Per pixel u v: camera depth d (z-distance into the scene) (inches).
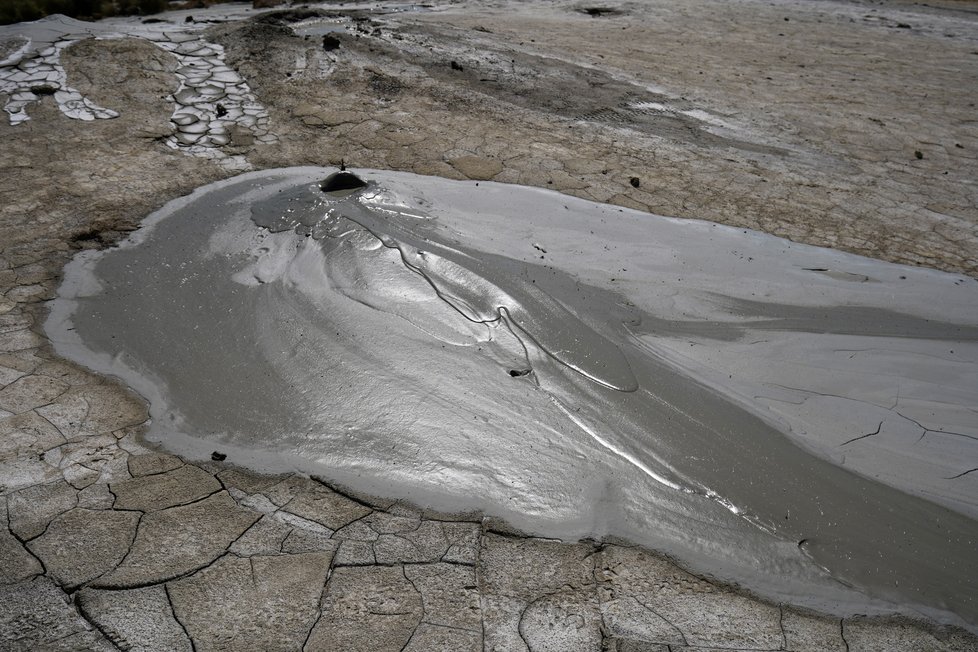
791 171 298.4
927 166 311.4
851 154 318.3
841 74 423.5
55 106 297.4
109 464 144.2
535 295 198.7
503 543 133.3
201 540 128.7
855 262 236.4
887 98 386.3
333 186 243.0
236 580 121.6
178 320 187.5
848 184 291.1
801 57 453.1
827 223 261.1
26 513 131.2
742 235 247.8
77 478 139.9
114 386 165.5
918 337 199.3
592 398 168.7
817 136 333.7
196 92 320.5
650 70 400.5
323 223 220.1
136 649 109.3
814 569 134.0
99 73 321.4
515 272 208.1
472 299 195.6
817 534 140.5
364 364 174.7
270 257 210.8
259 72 340.2
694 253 231.8
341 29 397.7
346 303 193.0
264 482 143.4
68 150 270.8
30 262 207.2
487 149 295.0
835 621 124.0
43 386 163.0
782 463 154.8
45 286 198.1
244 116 307.1
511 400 167.0
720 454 156.3
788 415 167.6
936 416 169.9
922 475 153.6
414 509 139.6
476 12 514.9
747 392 173.6
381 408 163.0
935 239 255.6
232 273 204.8
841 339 195.8
